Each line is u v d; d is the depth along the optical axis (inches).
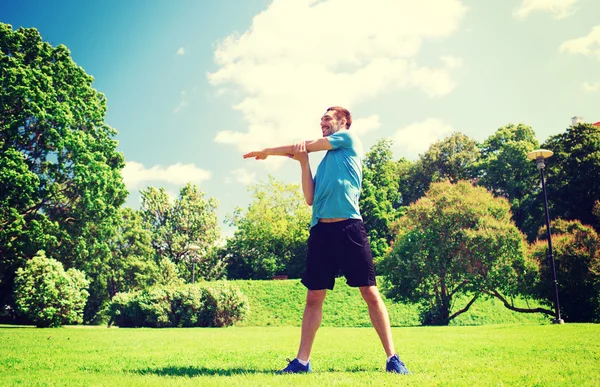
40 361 173.2
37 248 1038.4
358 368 143.7
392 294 961.5
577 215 1466.5
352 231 138.5
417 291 935.0
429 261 902.4
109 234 1189.7
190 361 172.2
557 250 698.8
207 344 281.0
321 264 140.5
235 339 348.2
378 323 135.1
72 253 1132.5
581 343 223.3
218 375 125.7
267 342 301.3
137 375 127.3
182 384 107.3
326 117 156.1
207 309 930.7
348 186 141.1
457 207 901.2
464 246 858.8
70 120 1083.3
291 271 2076.8
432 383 105.9
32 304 748.6
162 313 906.7
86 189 1093.1
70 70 1166.3
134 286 1803.6
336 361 168.9
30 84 1039.0
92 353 212.2
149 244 1952.5
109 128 1227.9
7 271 1095.6
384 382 107.5
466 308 892.6
